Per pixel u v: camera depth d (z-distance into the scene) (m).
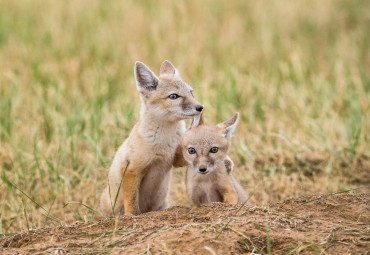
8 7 25.12
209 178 9.26
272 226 7.19
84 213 10.66
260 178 12.03
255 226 7.14
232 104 15.62
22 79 17.50
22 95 15.79
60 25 23.34
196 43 21.73
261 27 23.89
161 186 9.71
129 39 21.91
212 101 15.27
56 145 12.91
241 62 19.78
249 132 14.12
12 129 13.72
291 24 24.81
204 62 19.56
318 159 12.82
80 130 13.78
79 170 12.27
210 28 23.61
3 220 10.55
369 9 26.52
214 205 8.02
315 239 6.87
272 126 14.32
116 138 12.49
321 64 19.72
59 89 16.19
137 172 9.27
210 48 21.33
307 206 8.00
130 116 13.05
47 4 25.59
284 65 18.67
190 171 9.37
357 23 25.41
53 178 11.87
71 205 11.09
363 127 13.74
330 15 25.95
